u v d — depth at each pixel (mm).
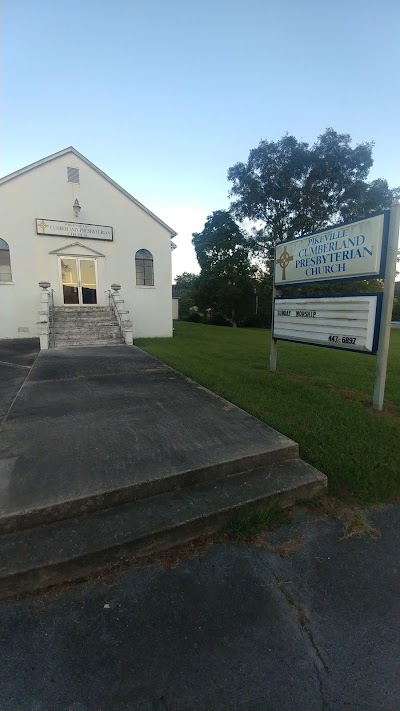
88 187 14188
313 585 2025
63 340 11539
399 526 2561
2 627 1735
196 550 2287
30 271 13844
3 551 2068
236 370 7586
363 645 1680
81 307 13914
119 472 2744
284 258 6770
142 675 1525
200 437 3477
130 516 2391
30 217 13602
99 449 3184
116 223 14750
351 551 2299
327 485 2971
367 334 4961
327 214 26266
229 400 5262
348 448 3586
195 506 2502
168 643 1666
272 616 1820
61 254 14078
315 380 6730
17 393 5402
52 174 13695
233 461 2953
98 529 2258
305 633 1734
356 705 1434
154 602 1891
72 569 2023
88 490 2486
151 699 1438
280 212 27344
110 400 4812
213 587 1998
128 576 2068
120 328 12375
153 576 2072
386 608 1884
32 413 4230
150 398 4922
